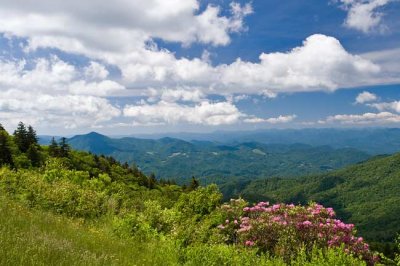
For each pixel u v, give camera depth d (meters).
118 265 7.77
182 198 16.78
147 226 13.47
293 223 11.91
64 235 9.77
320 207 12.75
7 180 17.45
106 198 18.89
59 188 17.77
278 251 11.17
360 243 11.03
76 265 6.73
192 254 10.16
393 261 9.92
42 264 6.17
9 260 5.93
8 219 9.41
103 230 13.11
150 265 8.96
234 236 13.13
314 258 9.58
